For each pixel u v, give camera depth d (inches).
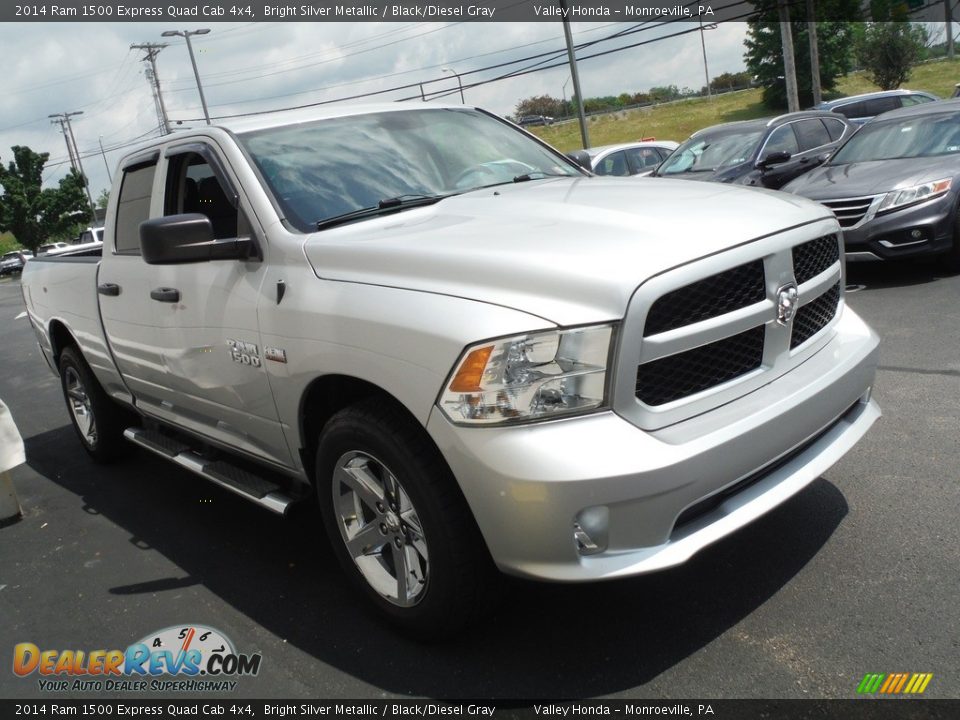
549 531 95.5
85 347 198.2
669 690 103.2
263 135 146.4
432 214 131.4
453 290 104.8
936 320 256.5
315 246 124.2
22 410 317.7
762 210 117.5
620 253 101.2
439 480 105.0
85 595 149.6
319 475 124.3
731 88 2962.6
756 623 113.7
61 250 253.3
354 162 145.5
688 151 490.9
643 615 119.1
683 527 101.2
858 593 117.3
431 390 101.0
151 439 184.4
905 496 143.3
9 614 146.6
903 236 306.8
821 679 101.3
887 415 182.1
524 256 103.4
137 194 175.3
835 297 131.6
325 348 115.3
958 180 307.3
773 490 107.7
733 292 106.5
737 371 108.8
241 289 133.0
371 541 120.9
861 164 346.3
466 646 117.3
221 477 153.6
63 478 220.2
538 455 94.1
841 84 2346.2
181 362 152.9
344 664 117.6
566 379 95.7
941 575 118.8
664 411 100.1
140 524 180.1
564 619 120.6
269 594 140.6
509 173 159.5
